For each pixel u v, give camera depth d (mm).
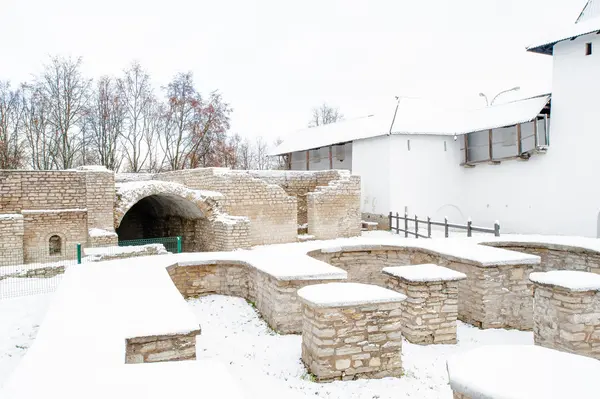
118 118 31891
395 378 6297
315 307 6059
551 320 7281
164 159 34062
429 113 25391
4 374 5945
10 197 15664
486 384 3404
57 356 4191
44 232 15852
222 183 18922
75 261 14125
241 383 5801
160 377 3605
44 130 30516
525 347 4129
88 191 16344
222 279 10125
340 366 6094
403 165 23766
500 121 22000
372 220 24797
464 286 9445
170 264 9453
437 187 24469
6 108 30672
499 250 10102
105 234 15398
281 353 7016
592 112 18531
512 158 21516
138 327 5125
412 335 7906
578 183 19094
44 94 29625
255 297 9328
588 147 18688
